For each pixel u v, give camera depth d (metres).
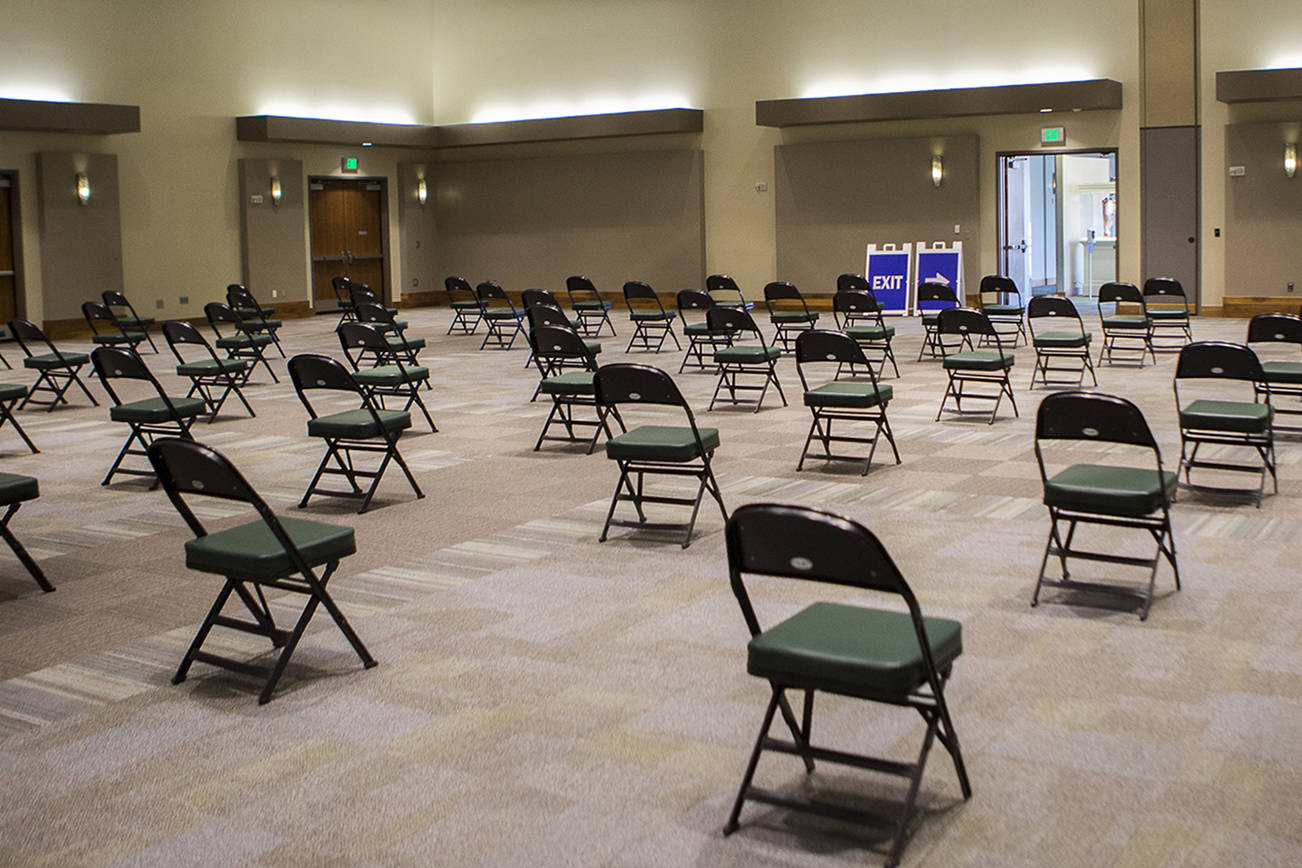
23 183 16.92
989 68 17.80
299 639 4.22
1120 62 17.00
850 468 7.23
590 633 4.50
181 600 5.09
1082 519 4.71
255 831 3.08
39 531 6.32
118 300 14.56
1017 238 19.39
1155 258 17.14
